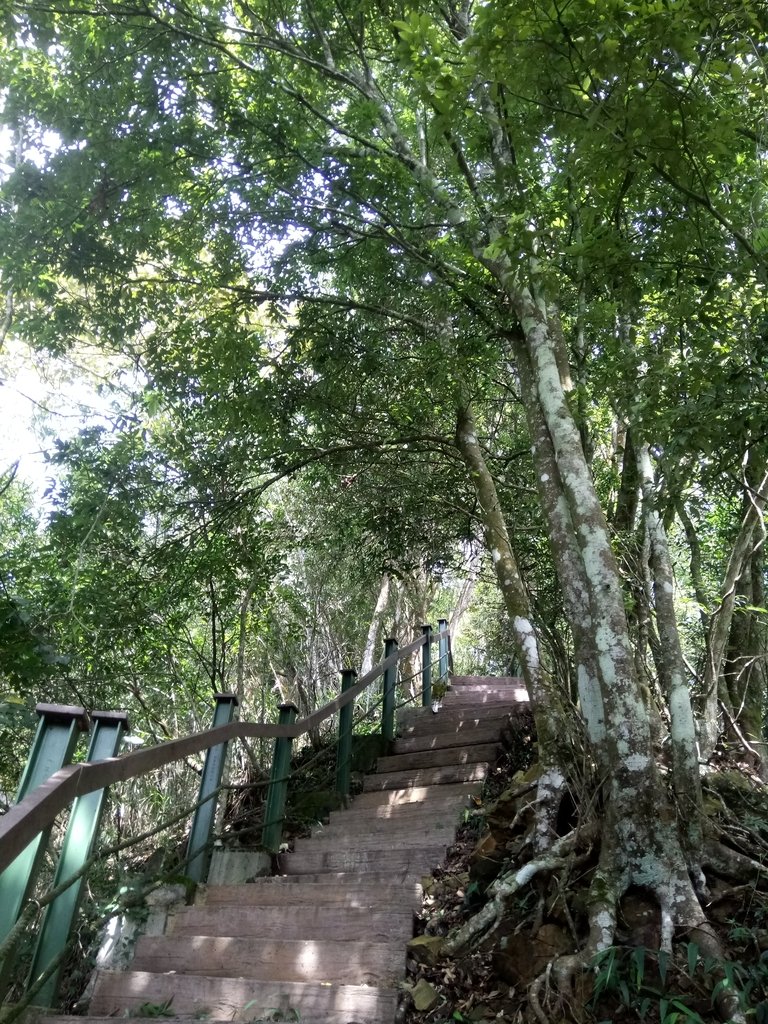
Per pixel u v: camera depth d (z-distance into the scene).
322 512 10.77
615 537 6.03
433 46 3.45
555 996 2.84
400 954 3.41
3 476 7.10
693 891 3.19
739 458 3.55
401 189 6.83
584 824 3.69
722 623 5.79
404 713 8.32
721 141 3.17
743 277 3.43
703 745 5.18
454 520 9.57
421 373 7.23
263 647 11.61
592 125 3.11
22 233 6.49
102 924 3.39
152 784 8.73
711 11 2.95
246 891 4.26
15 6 5.99
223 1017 3.13
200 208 6.92
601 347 6.05
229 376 6.97
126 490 7.01
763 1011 2.54
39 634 5.89
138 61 6.31
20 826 2.10
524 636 5.60
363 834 5.16
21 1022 2.69
